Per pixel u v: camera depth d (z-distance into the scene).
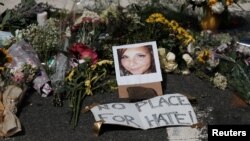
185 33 5.60
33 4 6.37
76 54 5.30
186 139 4.40
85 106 4.83
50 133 4.46
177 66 5.41
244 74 5.05
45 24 5.85
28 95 5.01
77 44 5.32
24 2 6.37
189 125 4.56
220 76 5.16
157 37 5.45
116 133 4.46
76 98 4.86
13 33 5.88
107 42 5.43
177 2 6.42
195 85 5.21
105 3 6.14
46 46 5.48
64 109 4.80
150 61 5.10
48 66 5.29
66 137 4.41
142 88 4.95
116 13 5.72
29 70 5.00
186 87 5.17
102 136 4.42
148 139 4.39
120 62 5.12
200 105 4.89
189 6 6.38
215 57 5.27
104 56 5.38
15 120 4.44
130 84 5.03
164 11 6.27
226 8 6.17
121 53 5.15
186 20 6.26
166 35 5.49
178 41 5.52
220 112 4.78
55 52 5.47
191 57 5.42
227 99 4.98
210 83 5.24
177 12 6.30
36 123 4.59
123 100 4.94
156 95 4.95
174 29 5.58
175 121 4.58
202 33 5.88
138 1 6.45
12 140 4.37
